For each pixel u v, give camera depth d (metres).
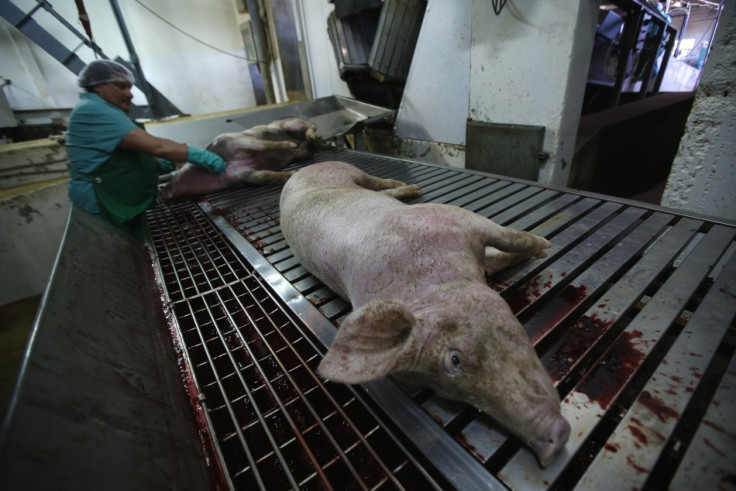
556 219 1.80
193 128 3.77
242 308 1.51
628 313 1.33
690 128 1.84
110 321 1.25
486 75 3.10
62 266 1.37
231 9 6.75
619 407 0.95
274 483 0.90
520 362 0.81
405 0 3.79
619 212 1.82
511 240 1.29
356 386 1.05
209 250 2.10
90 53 5.44
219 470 0.91
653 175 4.96
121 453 0.75
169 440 0.89
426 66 3.76
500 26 2.83
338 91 5.55
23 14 4.02
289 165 3.54
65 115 5.13
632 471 0.74
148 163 2.72
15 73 4.92
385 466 0.85
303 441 0.93
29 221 3.30
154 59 6.25
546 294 1.30
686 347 1.00
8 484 0.54
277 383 1.17
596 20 2.53
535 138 2.86
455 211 1.25
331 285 1.49
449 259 1.06
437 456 0.83
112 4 5.12
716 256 1.35
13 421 0.63
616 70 4.80
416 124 4.17
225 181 3.01
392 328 0.86
